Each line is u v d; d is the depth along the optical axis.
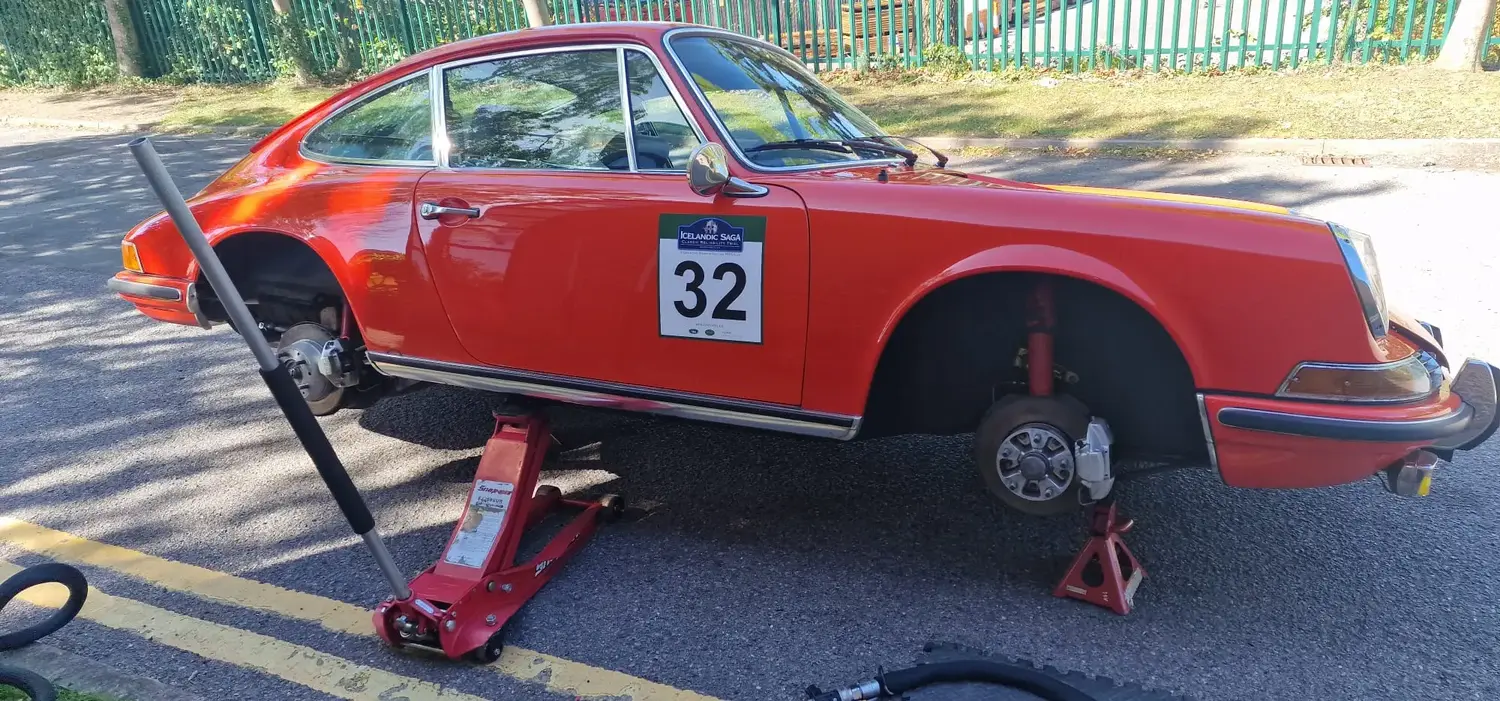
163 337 6.18
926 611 3.09
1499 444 4.04
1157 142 9.63
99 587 3.42
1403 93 10.54
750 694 2.74
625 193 3.10
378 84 3.78
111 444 4.63
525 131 3.43
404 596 2.88
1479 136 8.67
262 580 3.43
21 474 4.34
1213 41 13.03
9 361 5.83
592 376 3.26
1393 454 2.55
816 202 2.84
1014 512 3.69
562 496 3.80
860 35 14.79
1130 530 3.51
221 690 2.82
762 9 14.84
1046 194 2.72
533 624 3.10
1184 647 2.87
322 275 4.07
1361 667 2.75
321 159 3.89
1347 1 12.22
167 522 3.88
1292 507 3.64
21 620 3.23
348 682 2.85
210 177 11.13
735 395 3.07
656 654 2.93
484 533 3.23
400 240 3.48
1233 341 2.53
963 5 13.87
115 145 13.78
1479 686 2.66
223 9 18.00
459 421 4.78
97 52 19.22
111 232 8.96
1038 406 2.83
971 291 3.03
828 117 3.59
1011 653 2.87
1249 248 2.50
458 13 16.69
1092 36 13.07
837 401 2.93
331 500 4.01
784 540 3.55
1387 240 6.50
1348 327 2.47
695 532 3.63
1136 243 2.56
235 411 4.99
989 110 11.73
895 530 3.60
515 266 3.27
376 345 3.69
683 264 3.01
